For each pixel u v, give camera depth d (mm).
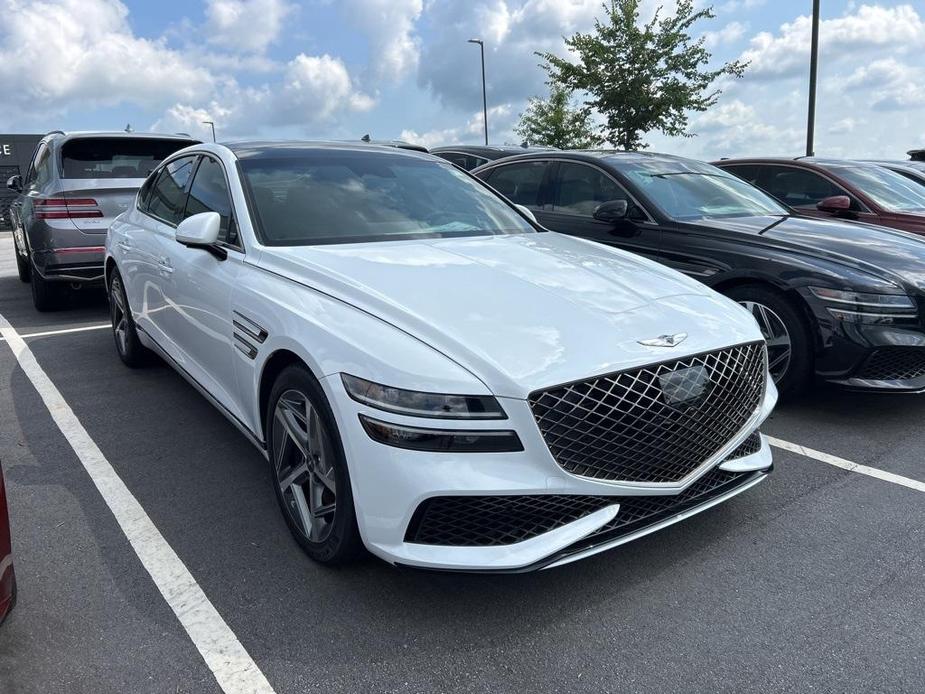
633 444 2422
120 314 5355
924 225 6352
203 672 2215
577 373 2311
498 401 2234
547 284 2861
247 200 3484
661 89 15898
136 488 3439
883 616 2494
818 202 7246
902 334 4039
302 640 2359
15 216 8930
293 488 2830
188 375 3959
